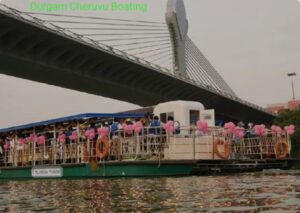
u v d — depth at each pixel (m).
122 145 16.48
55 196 9.23
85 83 44.38
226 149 17.16
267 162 19.19
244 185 10.12
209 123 18.73
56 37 35.59
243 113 69.56
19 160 21.52
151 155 15.98
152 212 6.12
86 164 17.05
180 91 55.19
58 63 38.62
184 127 16.81
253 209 6.01
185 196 8.05
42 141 19.83
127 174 15.62
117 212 6.27
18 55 34.91
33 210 6.96
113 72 44.75
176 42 60.97
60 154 19.08
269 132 20.34
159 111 19.05
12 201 8.52
